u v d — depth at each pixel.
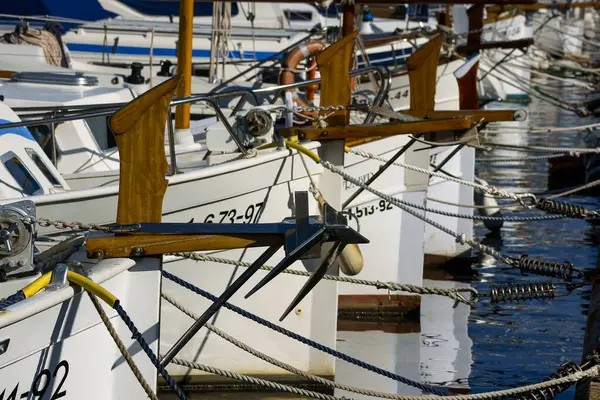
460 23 23.75
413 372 10.32
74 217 7.97
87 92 11.12
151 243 5.79
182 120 11.54
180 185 8.42
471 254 15.77
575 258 15.72
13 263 5.46
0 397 5.05
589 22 52.47
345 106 9.69
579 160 21.58
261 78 19.28
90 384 5.80
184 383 9.32
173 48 22.47
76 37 22.34
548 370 10.46
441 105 18.20
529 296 7.56
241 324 9.30
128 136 5.73
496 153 25.66
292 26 26.84
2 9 19.20
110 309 5.86
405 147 10.40
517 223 18.70
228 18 18.39
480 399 7.37
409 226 12.44
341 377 10.12
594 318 7.68
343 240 5.19
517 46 16.52
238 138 9.12
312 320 9.57
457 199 15.44
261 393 9.44
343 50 9.68
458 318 12.70
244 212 8.95
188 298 9.05
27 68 13.27
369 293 12.57
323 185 9.62
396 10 30.19
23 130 8.85
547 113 33.84
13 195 8.10
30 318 5.15
